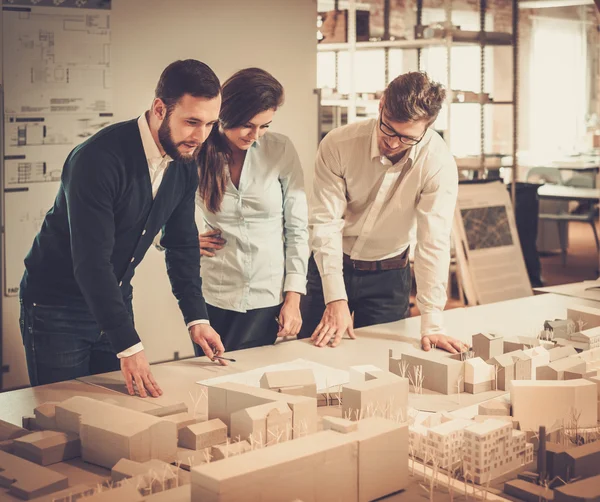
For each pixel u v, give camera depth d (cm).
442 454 152
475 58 945
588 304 288
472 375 195
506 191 530
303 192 256
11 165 371
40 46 374
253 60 445
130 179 191
